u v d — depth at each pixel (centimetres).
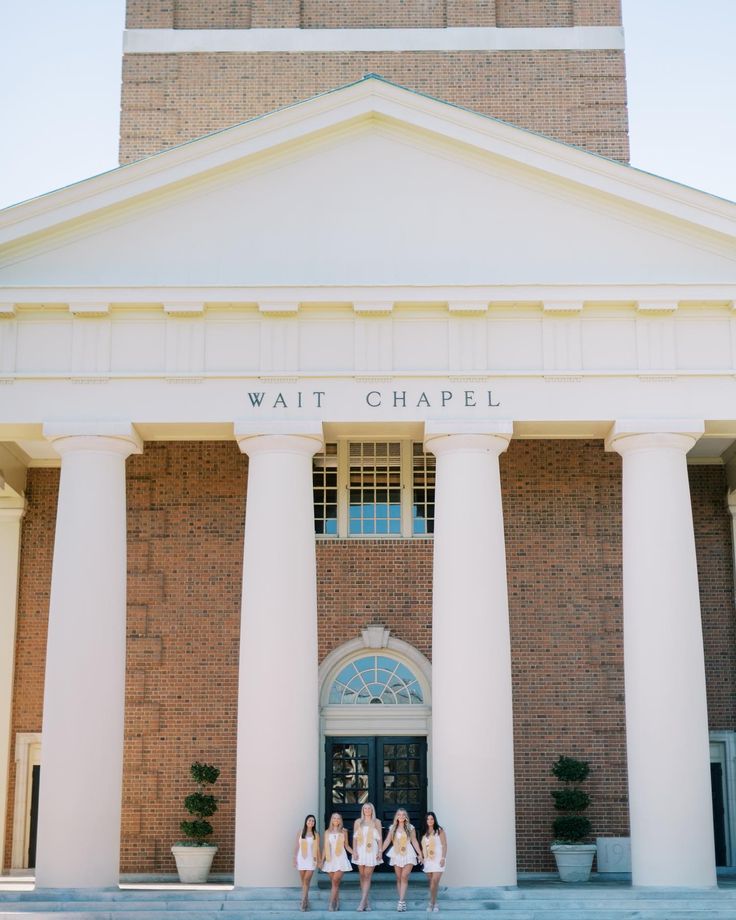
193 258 2889
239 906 2502
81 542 2748
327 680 3262
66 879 2589
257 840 2603
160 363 2834
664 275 2880
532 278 2878
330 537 3312
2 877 3177
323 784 3219
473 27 3722
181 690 3250
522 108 3681
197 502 3338
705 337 2859
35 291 2822
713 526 3438
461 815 2622
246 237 2897
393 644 3262
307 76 3700
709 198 2853
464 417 2805
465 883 2592
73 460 2802
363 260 2884
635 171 2855
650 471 2806
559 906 2514
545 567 3306
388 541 3312
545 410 2814
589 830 3103
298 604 2722
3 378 2820
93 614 2717
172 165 2877
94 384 2825
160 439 2953
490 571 2742
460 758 2645
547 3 3756
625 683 2788
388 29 3725
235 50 3712
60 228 2884
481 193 2916
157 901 2534
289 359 2827
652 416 2816
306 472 2812
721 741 3328
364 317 2845
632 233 2900
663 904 2512
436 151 2931
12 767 3300
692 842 2636
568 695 3253
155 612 3288
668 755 2670
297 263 2884
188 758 3219
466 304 2820
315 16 3750
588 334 2853
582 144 3662
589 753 3228
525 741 3231
